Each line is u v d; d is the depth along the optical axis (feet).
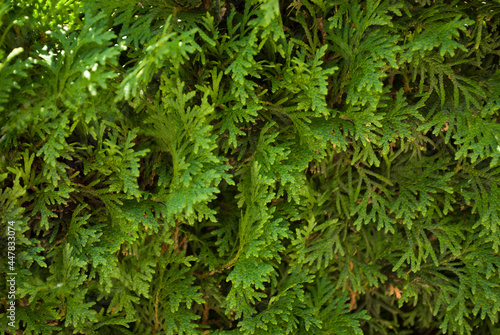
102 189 5.21
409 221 5.90
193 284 6.25
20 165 4.79
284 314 5.78
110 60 4.55
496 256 6.08
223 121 5.34
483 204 5.81
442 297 6.21
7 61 4.27
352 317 6.01
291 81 5.34
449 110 5.74
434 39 5.12
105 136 5.47
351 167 6.45
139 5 5.23
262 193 5.38
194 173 4.90
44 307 5.11
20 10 4.76
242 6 5.67
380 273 6.33
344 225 6.27
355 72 5.42
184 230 6.08
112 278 5.72
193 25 5.02
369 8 5.10
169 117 5.06
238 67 4.88
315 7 5.60
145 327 6.27
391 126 5.69
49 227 5.18
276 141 5.85
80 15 5.32
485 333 6.91
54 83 4.64
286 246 6.41
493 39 5.74
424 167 6.35
